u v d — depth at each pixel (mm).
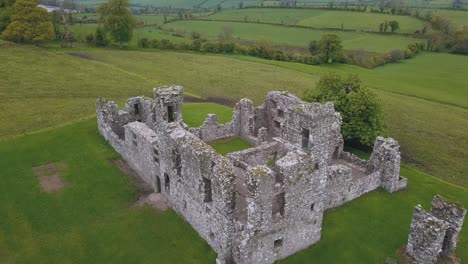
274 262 32281
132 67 101000
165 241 34969
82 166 46750
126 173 45750
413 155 57094
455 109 78125
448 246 33906
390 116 72625
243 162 42719
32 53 100062
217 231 32188
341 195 40844
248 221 29250
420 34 133250
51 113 62719
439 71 104938
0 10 109938
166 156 37469
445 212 33688
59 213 38688
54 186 42812
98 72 91312
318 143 31328
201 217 34188
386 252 34531
